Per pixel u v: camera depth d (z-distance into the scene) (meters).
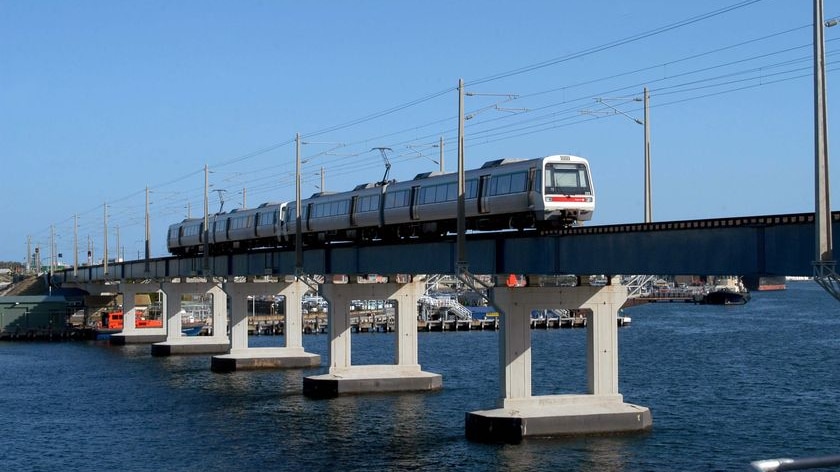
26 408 83.69
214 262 118.06
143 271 147.12
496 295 64.38
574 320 187.12
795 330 171.50
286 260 98.25
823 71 39.38
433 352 130.50
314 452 61.56
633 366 113.12
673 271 51.31
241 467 58.12
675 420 72.50
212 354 134.75
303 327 175.75
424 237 78.69
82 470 59.09
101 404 85.31
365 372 87.31
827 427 69.88
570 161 66.25
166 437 68.50
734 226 47.66
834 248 43.22
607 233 55.28
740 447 62.12
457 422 70.31
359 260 82.62
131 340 158.12
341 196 91.38
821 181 39.38
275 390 90.69
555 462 56.81
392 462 58.03
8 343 160.00
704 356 124.69
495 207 69.50
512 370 64.56
